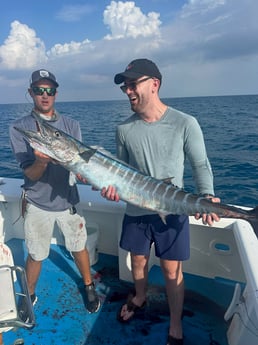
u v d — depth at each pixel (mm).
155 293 2768
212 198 2049
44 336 2305
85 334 2324
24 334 2320
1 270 1700
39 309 2602
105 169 2242
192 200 2053
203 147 2076
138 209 2254
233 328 2090
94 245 3213
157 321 2443
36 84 2404
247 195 7035
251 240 2139
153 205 2139
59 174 2504
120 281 2990
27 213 2520
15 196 3352
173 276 2213
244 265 1899
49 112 2562
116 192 2221
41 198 2479
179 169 2156
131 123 2193
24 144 2449
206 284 2857
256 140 13859
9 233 3807
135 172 2180
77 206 3000
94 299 2631
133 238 2316
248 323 1761
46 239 2576
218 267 2889
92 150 2283
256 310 1550
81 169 2277
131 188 2184
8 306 1605
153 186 2131
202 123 21766
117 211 2801
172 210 2098
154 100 2061
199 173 2090
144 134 2125
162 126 2082
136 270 2434
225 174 8727
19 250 3578
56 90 2518
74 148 2262
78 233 2646
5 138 17844
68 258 3395
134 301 2547
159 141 2094
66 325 2416
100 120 28547
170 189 2100
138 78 1943
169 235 2164
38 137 2184
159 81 2059
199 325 2371
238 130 17391
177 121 2053
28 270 2602
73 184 2418
